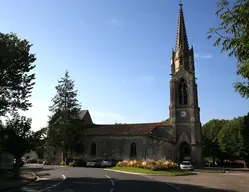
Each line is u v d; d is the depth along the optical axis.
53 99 54.59
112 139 51.00
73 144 51.78
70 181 22.41
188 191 16.81
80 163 49.03
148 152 47.62
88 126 58.19
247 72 8.52
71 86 55.56
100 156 51.16
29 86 30.92
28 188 17.69
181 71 51.75
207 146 75.75
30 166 47.88
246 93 8.77
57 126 52.50
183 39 54.16
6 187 17.19
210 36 9.14
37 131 25.98
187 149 49.03
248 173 38.28
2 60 26.91
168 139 48.91
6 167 36.62
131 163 39.53
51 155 56.75
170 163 36.41
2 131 24.58
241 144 62.31
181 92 51.22
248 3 8.35
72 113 53.41
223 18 8.77
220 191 17.12
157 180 24.44
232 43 8.43
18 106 30.72
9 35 29.38
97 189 17.11
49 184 20.16
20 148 24.09
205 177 29.23
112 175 28.95
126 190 16.69
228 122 71.62
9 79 28.97
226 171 43.44
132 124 55.06
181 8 56.94
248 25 8.34
